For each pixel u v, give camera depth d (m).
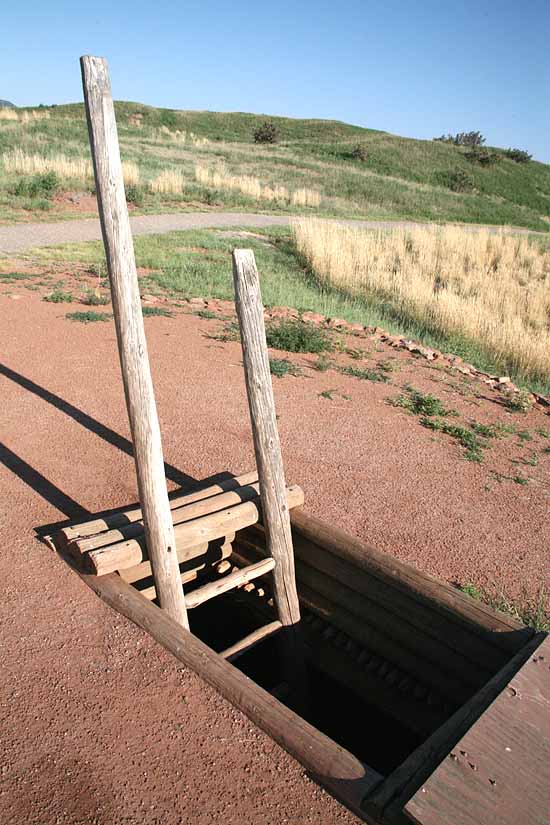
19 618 3.61
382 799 2.52
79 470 5.41
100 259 15.56
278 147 49.66
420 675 4.07
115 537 4.07
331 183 38.66
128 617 3.65
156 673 3.27
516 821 2.34
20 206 22.39
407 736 4.53
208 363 8.59
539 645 3.22
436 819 2.34
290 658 4.51
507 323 12.22
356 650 4.45
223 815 2.57
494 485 6.00
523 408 8.22
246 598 4.81
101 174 3.07
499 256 21.84
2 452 5.61
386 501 5.48
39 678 3.21
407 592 3.93
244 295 3.73
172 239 18.56
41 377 7.50
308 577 4.60
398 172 48.50
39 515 4.70
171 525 3.73
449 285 15.81
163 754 2.83
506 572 4.62
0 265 13.89
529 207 48.69
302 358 9.51
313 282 15.83
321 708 4.91
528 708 2.83
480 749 2.62
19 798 2.60
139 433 3.49
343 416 7.31
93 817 2.54
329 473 5.89
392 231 22.80
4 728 2.93
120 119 57.47
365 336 11.16
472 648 3.67
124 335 3.32
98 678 3.23
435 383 8.98
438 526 5.16
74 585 3.91
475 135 69.62
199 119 64.75
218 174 32.16
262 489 4.20
